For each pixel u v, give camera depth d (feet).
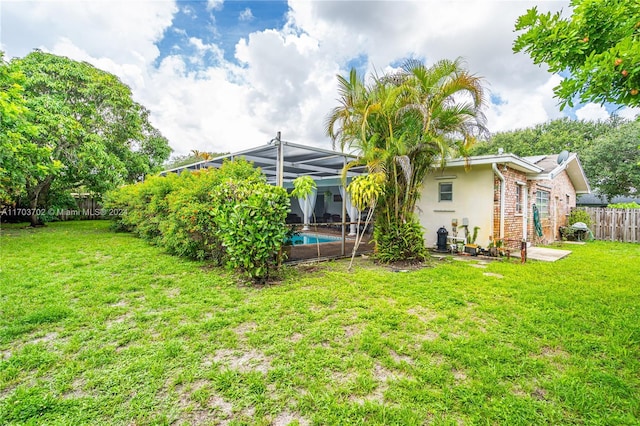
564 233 42.75
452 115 21.71
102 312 12.16
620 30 7.77
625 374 8.15
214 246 20.03
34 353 8.96
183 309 12.63
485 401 7.06
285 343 9.84
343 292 15.20
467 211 28.71
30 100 33.01
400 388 7.55
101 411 6.69
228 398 7.22
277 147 22.13
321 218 54.19
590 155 62.54
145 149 60.18
